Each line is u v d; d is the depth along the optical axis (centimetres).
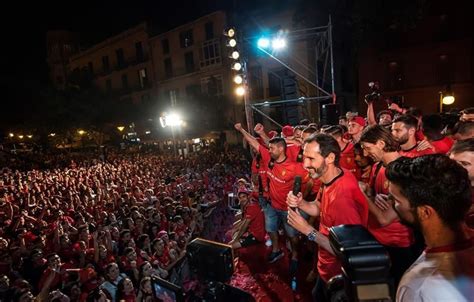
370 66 2083
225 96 2731
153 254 620
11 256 559
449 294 109
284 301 417
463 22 1892
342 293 173
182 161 1952
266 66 2280
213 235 823
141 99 3544
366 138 282
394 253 279
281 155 452
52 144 2919
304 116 1460
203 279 219
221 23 2728
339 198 250
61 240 618
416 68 2003
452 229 119
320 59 1395
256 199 593
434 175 121
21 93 2591
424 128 370
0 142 2691
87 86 3175
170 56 3209
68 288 481
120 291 482
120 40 3650
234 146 2588
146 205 897
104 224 741
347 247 133
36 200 998
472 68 1888
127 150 2978
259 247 577
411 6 1705
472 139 221
